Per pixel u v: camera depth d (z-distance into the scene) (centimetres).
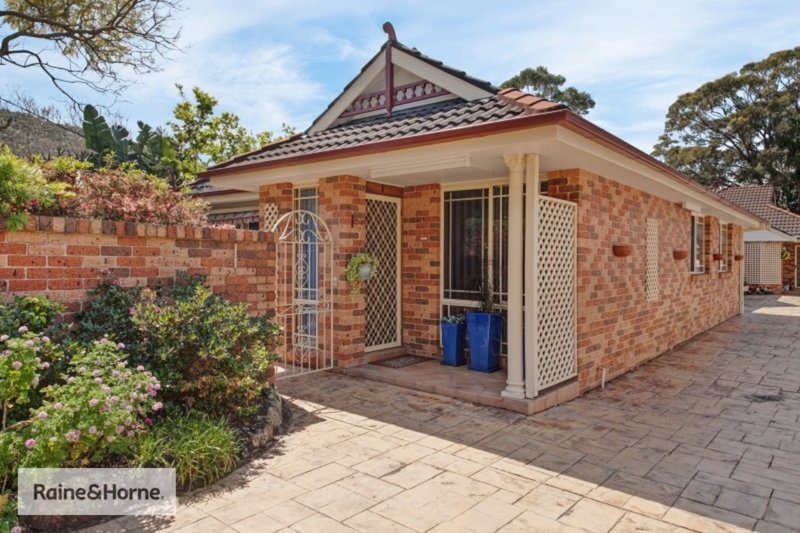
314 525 333
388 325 879
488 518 349
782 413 609
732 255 1620
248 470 418
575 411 606
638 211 873
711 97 3944
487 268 796
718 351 1023
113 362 365
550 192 693
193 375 438
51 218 397
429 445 486
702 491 397
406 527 334
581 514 358
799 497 389
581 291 681
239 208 1274
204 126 2191
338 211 777
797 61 3594
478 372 748
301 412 584
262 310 578
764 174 3606
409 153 629
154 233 469
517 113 526
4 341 338
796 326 1399
